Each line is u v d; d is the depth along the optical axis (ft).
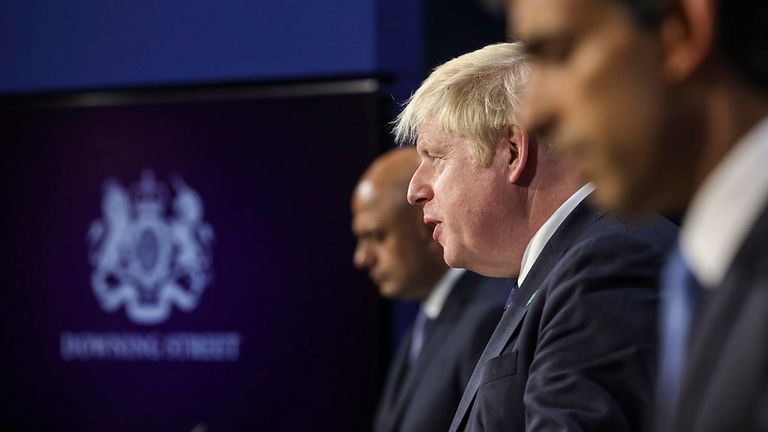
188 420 12.91
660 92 2.50
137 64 13.53
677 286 2.62
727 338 2.30
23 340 13.43
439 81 5.95
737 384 2.22
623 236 5.36
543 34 2.58
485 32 12.76
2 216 13.53
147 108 13.16
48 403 13.35
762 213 2.34
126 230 13.17
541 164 5.74
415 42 12.84
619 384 5.00
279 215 12.73
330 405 12.52
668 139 2.51
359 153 12.54
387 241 10.65
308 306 12.62
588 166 2.63
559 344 5.14
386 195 10.65
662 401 2.60
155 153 13.11
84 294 13.29
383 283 10.85
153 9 13.50
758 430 2.16
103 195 13.26
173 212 13.03
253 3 13.17
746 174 2.37
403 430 9.53
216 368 12.85
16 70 13.88
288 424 12.63
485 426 5.40
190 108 13.04
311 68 12.98
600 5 2.52
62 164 13.38
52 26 13.80
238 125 12.87
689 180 2.55
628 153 2.53
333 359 12.53
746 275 2.31
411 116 6.16
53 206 13.39
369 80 12.76
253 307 12.76
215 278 12.89
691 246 2.48
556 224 5.75
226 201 12.88
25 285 13.44
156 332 13.07
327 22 12.95
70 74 13.73
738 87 2.48
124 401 13.12
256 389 12.75
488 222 5.82
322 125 12.66
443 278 10.55
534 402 5.07
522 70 5.78
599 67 2.52
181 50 13.41
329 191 12.61
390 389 10.91
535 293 5.55
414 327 10.98
